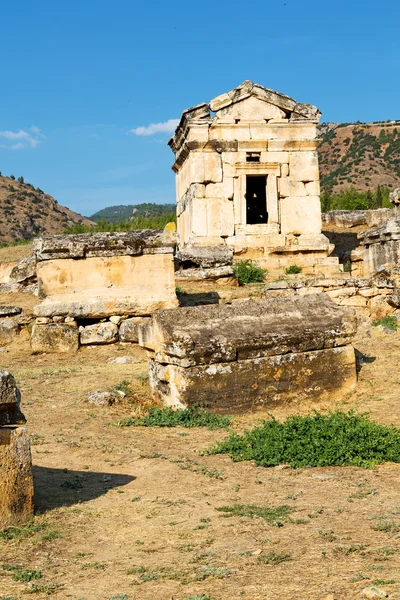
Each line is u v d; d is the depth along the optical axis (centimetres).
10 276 2612
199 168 3125
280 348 1181
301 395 1196
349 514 660
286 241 3164
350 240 3959
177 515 696
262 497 741
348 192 6412
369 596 459
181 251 2791
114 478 841
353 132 14562
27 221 13738
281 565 540
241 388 1161
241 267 2762
